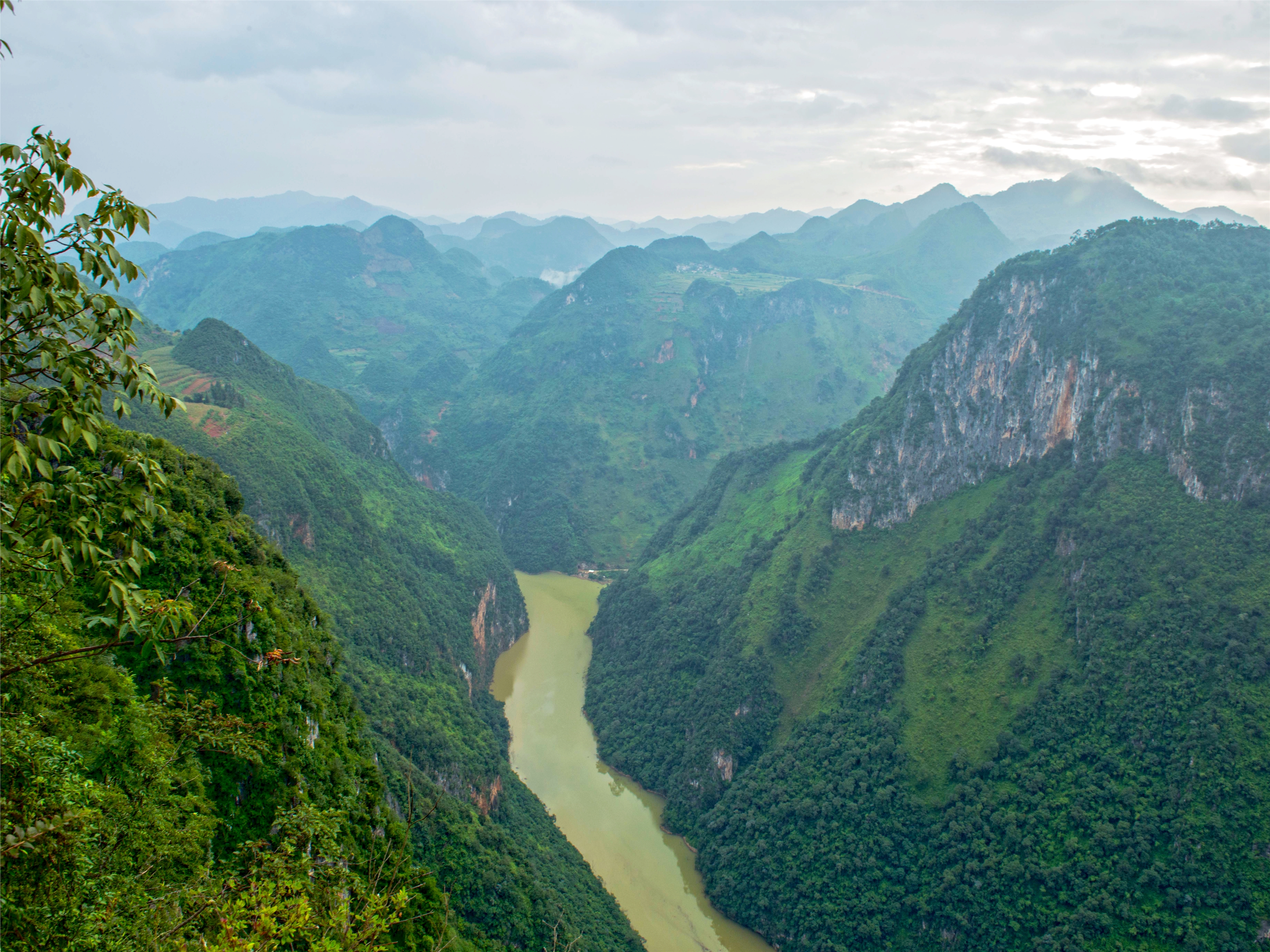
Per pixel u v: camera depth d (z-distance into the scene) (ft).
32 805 71.92
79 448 126.52
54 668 103.04
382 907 100.94
